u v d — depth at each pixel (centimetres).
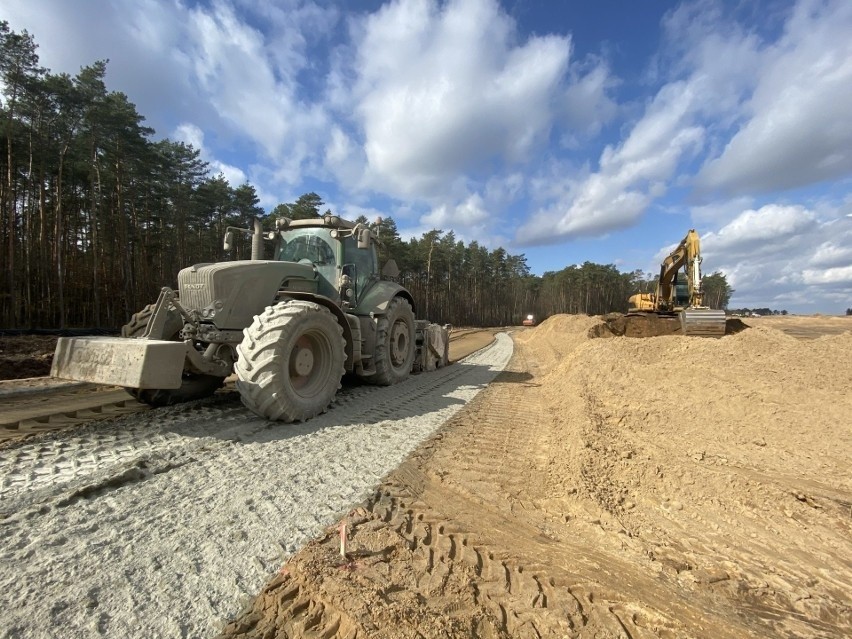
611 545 253
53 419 430
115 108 2162
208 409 493
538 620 184
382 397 650
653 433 466
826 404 479
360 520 260
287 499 279
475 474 354
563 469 362
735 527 278
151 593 182
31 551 204
